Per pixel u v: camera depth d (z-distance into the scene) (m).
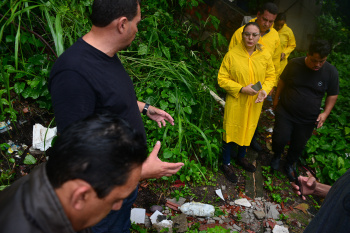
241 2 7.15
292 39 4.41
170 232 2.60
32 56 2.98
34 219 0.63
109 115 0.77
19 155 2.73
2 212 0.65
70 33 3.08
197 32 5.32
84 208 0.70
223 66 3.11
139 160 0.74
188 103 3.46
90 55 1.44
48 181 0.66
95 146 0.68
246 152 3.96
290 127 3.39
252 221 2.97
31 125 2.94
